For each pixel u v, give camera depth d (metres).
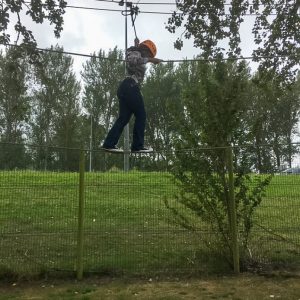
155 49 4.74
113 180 5.59
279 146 5.36
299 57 6.39
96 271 4.99
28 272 4.87
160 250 5.56
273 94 6.80
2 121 28.20
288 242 5.60
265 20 6.38
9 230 5.89
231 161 5.15
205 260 5.28
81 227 4.95
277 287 4.58
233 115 5.29
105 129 38.28
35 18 4.83
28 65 5.41
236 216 5.22
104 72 38.22
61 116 31.70
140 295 4.34
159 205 5.94
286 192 5.55
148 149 4.66
